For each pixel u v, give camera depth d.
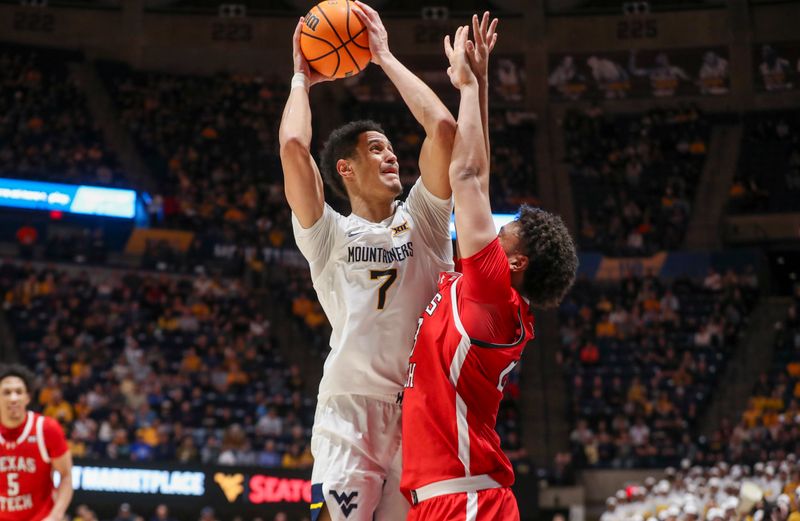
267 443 16.55
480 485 3.24
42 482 6.14
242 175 25.20
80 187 21.70
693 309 22.02
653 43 27.75
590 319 21.78
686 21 27.64
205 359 19.25
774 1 27.23
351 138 3.83
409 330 3.60
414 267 3.66
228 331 20.39
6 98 25.12
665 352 20.72
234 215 23.81
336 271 3.66
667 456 17.91
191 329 20.19
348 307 3.61
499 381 3.35
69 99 25.55
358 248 3.64
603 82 27.84
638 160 26.23
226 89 27.41
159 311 20.41
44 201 21.34
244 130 26.55
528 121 27.30
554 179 26.11
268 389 18.88
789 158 25.58
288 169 3.61
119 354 19.00
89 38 27.25
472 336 3.29
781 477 12.08
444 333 3.35
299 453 16.50
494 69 28.12
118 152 25.19
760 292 23.16
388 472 3.58
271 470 15.63
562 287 3.47
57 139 24.45
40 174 21.41
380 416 3.56
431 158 3.63
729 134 26.69
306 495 15.63
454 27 27.91
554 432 19.47
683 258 23.52
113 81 26.94
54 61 26.70
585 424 18.77
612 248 23.88
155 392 17.81
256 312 21.17
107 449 15.82
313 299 22.02
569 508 17.31
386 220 3.76
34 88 25.59
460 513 3.18
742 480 12.54
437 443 3.28
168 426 16.70
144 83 27.20
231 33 27.88
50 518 6.00
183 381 18.38
